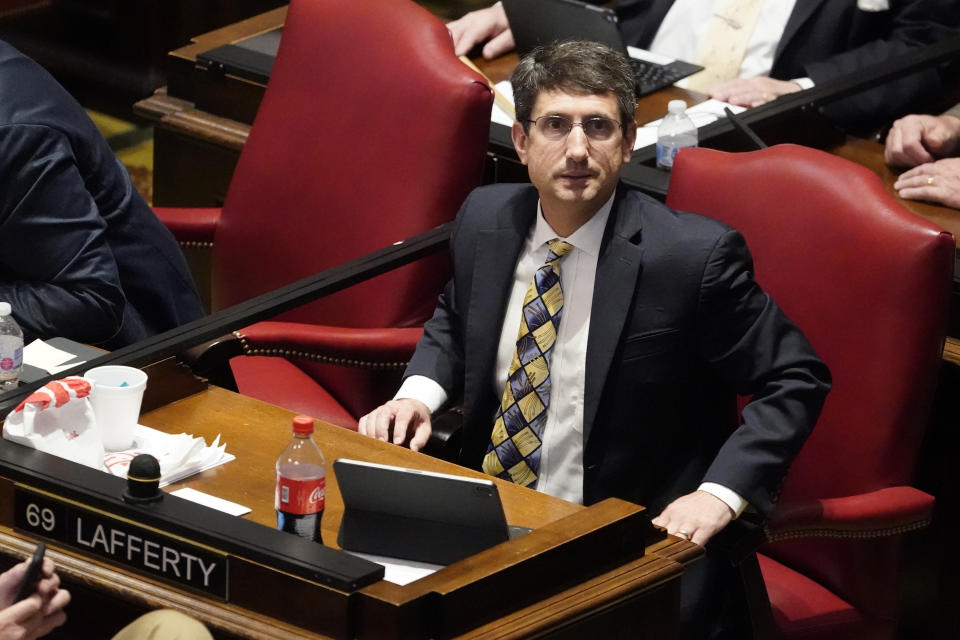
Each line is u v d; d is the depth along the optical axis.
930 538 12.09
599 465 9.99
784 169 10.34
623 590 7.77
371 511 8.29
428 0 20.67
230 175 15.44
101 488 7.91
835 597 10.38
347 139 12.61
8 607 7.55
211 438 9.15
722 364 9.84
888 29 15.98
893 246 9.82
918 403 9.92
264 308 10.59
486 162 13.94
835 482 10.17
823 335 10.12
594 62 9.59
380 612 7.12
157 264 12.00
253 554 7.41
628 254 9.80
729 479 9.41
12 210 11.00
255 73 14.99
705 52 16.38
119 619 7.88
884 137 14.46
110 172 11.76
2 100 11.05
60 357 9.98
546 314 10.02
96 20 22.00
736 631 9.66
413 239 11.67
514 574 7.45
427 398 10.69
